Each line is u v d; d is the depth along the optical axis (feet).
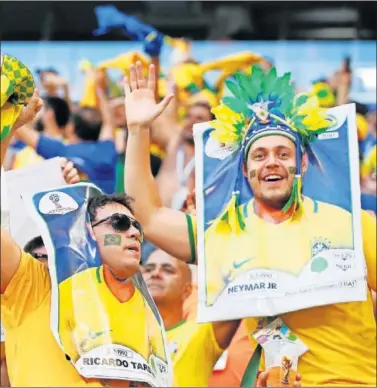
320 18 50.70
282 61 50.52
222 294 31.58
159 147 45.93
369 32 50.47
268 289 31.27
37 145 43.86
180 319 37.70
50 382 29.01
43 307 29.94
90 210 30.94
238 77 32.86
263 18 51.13
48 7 50.88
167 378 30.55
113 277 30.37
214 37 51.08
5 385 36.01
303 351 32.19
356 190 31.83
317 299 30.99
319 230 31.65
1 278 29.55
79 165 44.29
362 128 46.16
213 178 32.53
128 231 30.83
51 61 50.42
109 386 29.27
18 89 29.25
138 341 29.84
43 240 30.30
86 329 29.30
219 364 35.63
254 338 32.86
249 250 31.71
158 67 47.83
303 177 32.22
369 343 32.89
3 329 32.53
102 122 47.06
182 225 33.96
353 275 31.17
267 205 32.01
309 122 32.17
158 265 38.58
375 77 49.52
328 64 50.06
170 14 51.24
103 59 50.55
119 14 48.67
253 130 32.35
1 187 33.83
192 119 46.57
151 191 34.22
